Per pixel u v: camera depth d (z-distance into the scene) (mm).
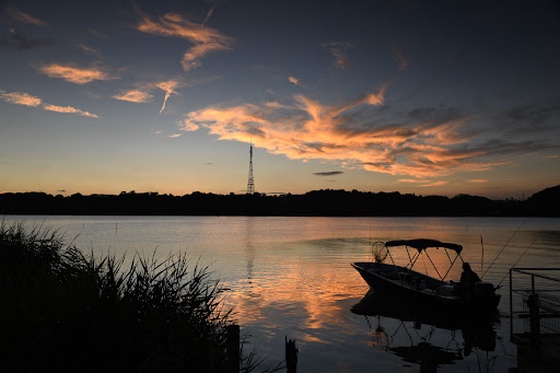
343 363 11766
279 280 28125
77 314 4527
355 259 43688
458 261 40875
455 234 100938
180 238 82438
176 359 4449
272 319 16797
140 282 5328
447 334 14781
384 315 17734
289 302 20328
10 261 8672
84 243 61781
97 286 5055
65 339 4438
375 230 133000
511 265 36219
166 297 5293
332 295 22422
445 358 12203
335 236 96500
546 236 88875
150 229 130000
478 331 15070
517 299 20609
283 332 14820
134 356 4500
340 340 14008
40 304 4516
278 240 80500
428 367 11453
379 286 21844
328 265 37594
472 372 11023
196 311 5383
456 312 16719
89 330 4543
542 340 11188
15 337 4262
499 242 69812
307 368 11352
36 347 4219
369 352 12750
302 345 13406
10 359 4172
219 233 112188
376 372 11094
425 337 14414
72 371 4305
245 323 16094
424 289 19344
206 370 4824
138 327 4637
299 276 30125
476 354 12531
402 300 19812
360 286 25641
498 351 12758
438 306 17250
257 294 22594
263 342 13461
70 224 163625
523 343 11211
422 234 102125
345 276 30266
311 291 23688
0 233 9805
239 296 21922
